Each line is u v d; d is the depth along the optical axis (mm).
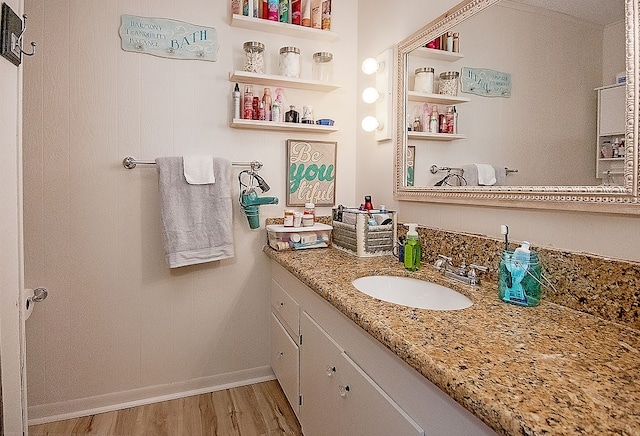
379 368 1006
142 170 1926
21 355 1221
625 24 949
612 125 975
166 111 1942
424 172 1718
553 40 1128
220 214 1972
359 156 2297
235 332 2168
